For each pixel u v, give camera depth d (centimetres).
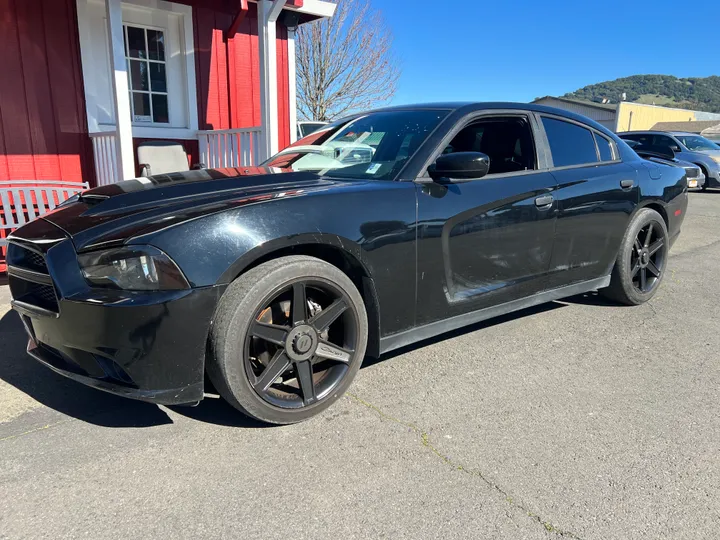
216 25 745
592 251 382
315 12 771
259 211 237
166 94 725
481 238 309
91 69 650
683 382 307
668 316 423
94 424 256
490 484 213
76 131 648
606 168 391
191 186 272
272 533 186
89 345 221
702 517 196
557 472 221
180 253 218
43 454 231
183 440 243
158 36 706
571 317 417
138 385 222
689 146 1440
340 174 315
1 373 310
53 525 188
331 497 204
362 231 261
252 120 807
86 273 222
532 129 354
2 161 602
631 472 222
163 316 215
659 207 437
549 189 342
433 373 314
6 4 584
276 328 243
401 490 209
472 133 360
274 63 619
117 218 239
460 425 257
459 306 308
